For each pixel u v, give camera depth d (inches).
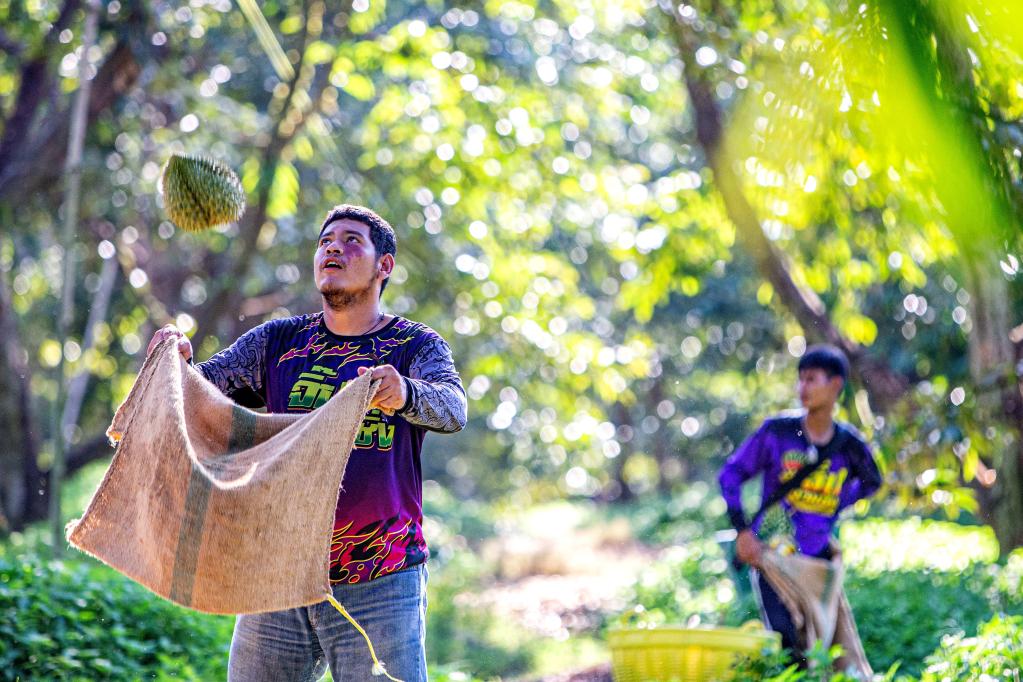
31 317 976.9
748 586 366.9
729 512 341.7
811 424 345.1
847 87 267.6
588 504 1941.4
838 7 247.0
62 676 352.5
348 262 209.5
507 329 722.8
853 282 634.8
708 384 1370.6
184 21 716.7
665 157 909.8
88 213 786.8
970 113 219.1
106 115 754.2
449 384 201.9
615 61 687.7
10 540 685.9
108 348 890.7
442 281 749.3
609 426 765.3
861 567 642.8
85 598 399.9
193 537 181.8
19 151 737.0
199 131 767.1
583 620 715.4
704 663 303.9
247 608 182.4
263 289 920.9
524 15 660.7
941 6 205.2
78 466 781.9
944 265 517.0
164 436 185.0
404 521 203.6
